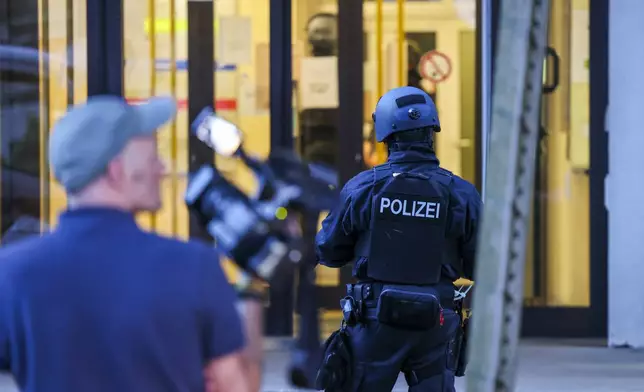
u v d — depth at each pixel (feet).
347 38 58.65
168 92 58.13
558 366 52.29
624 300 56.54
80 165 16.10
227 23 58.18
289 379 19.30
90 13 57.41
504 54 19.43
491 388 18.90
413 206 30.37
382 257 30.35
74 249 16.10
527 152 19.25
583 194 58.13
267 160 19.34
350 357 30.35
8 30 57.26
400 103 30.99
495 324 18.95
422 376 30.37
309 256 18.62
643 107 56.13
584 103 57.93
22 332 15.97
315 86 58.70
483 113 58.75
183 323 15.94
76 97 57.67
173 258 16.20
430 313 29.40
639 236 56.34
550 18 57.72
